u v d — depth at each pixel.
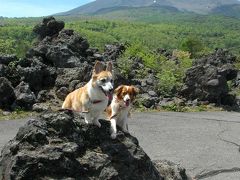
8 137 11.78
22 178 5.88
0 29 117.62
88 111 6.64
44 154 6.08
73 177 6.22
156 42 152.50
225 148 12.12
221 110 19.19
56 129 6.45
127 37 154.62
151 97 18.19
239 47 165.00
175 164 8.17
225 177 9.70
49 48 18.59
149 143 12.13
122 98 6.96
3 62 17.58
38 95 16.22
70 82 17.16
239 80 27.22
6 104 15.24
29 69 16.97
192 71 20.33
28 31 119.50
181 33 187.50
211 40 175.25
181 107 18.39
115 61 21.72
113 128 6.85
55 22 21.03
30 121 6.44
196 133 13.75
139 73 21.33
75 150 6.30
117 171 6.62
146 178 6.92
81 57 19.34
